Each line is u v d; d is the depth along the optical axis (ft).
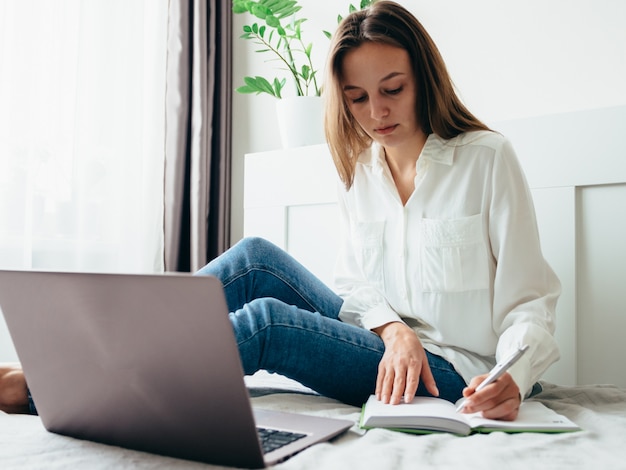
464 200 3.82
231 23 8.74
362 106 3.81
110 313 2.22
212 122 8.25
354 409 3.44
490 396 2.84
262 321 3.26
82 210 6.77
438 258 3.88
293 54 8.14
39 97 6.39
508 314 3.57
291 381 4.31
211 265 3.97
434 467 2.26
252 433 2.10
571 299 4.67
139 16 7.39
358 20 3.73
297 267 4.26
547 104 6.15
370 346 3.66
